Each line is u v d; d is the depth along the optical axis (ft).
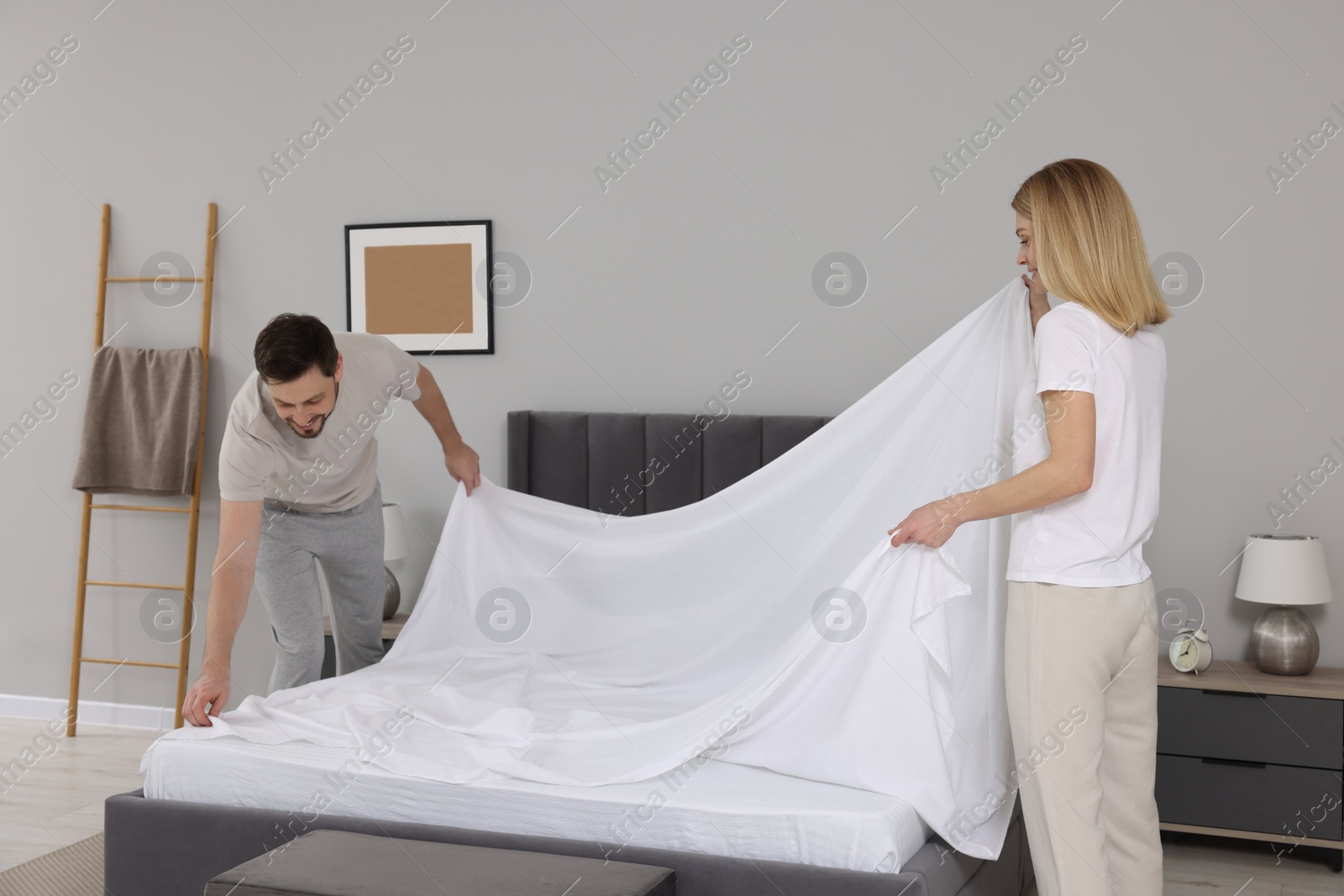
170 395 14.07
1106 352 6.42
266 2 14.14
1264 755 10.30
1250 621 11.37
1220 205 11.27
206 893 6.46
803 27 12.44
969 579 7.92
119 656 14.70
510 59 13.41
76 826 10.85
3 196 14.90
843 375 12.51
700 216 12.88
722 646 9.16
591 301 13.30
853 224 12.39
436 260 13.71
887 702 7.14
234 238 14.37
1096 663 6.45
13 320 14.90
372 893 6.22
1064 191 6.57
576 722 8.29
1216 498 11.44
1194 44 11.25
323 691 8.93
